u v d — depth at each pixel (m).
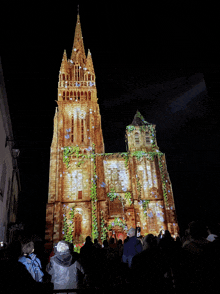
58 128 51.34
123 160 50.47
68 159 48.94
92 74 58.50
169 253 6.03
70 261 6.71
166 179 47.66
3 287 4.62
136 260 6.09
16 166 40.19
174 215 44.66
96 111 55.19
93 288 5.79
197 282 5.47
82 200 45.91
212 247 5.69
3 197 28.80
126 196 46.88
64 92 56.03
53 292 5.39
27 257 7.14
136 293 5.72
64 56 60.62
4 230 30.05
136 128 52.94
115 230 43.78
